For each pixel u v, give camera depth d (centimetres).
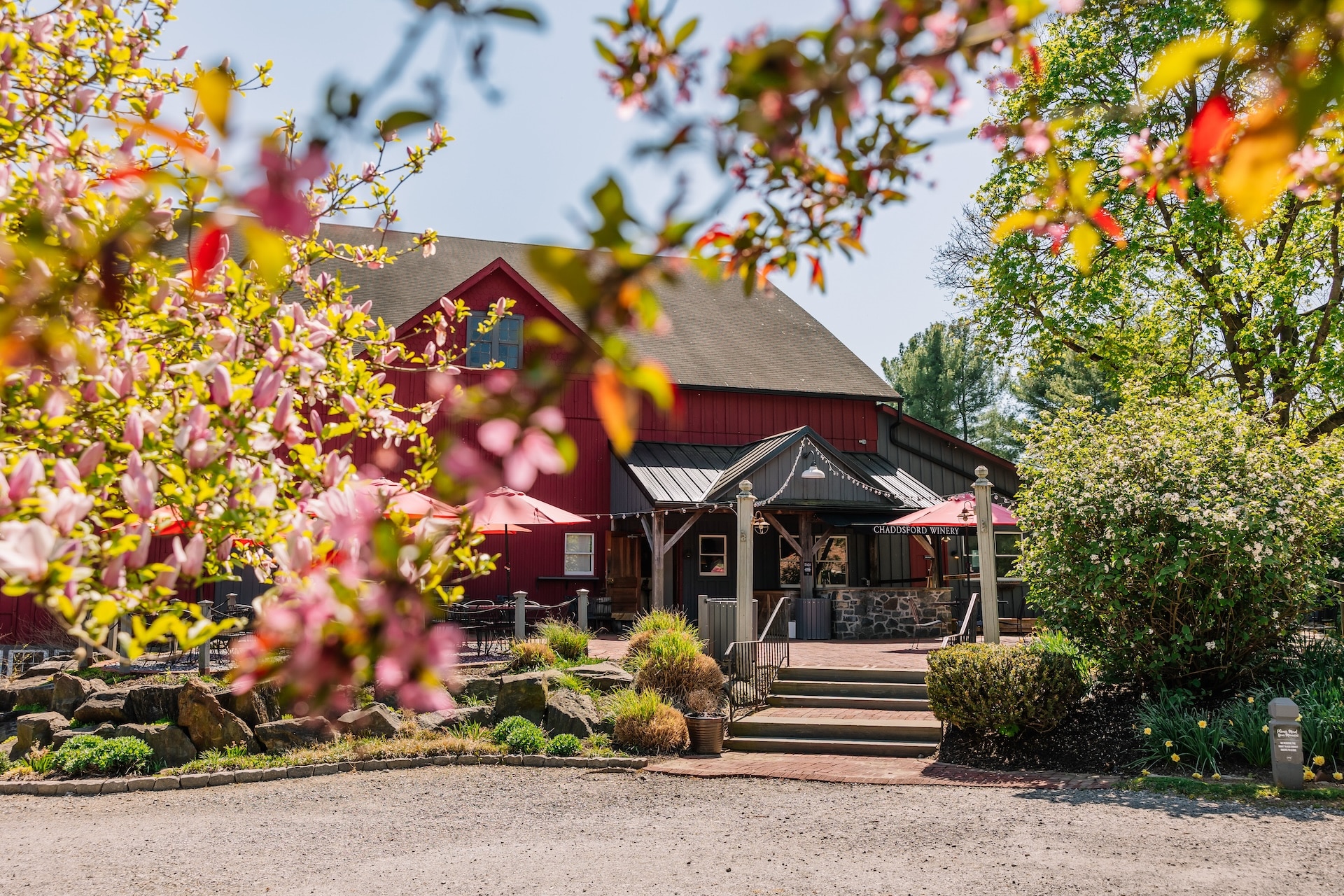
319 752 1235
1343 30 94
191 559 221
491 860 792
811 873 730
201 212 259
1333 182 201
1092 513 1209
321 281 440
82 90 324
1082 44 1902
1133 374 2217
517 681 1371
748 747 1274
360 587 175
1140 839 796
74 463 262
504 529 1716
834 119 122
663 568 2055
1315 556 1194
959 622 2256
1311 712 1049
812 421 2602
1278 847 764
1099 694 1247
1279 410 1948
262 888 727
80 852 847
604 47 149
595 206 94
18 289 166
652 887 707
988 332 2447
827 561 2403
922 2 116
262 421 263
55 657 1655
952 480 2633
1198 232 1927
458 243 2883
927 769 1132
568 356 104
